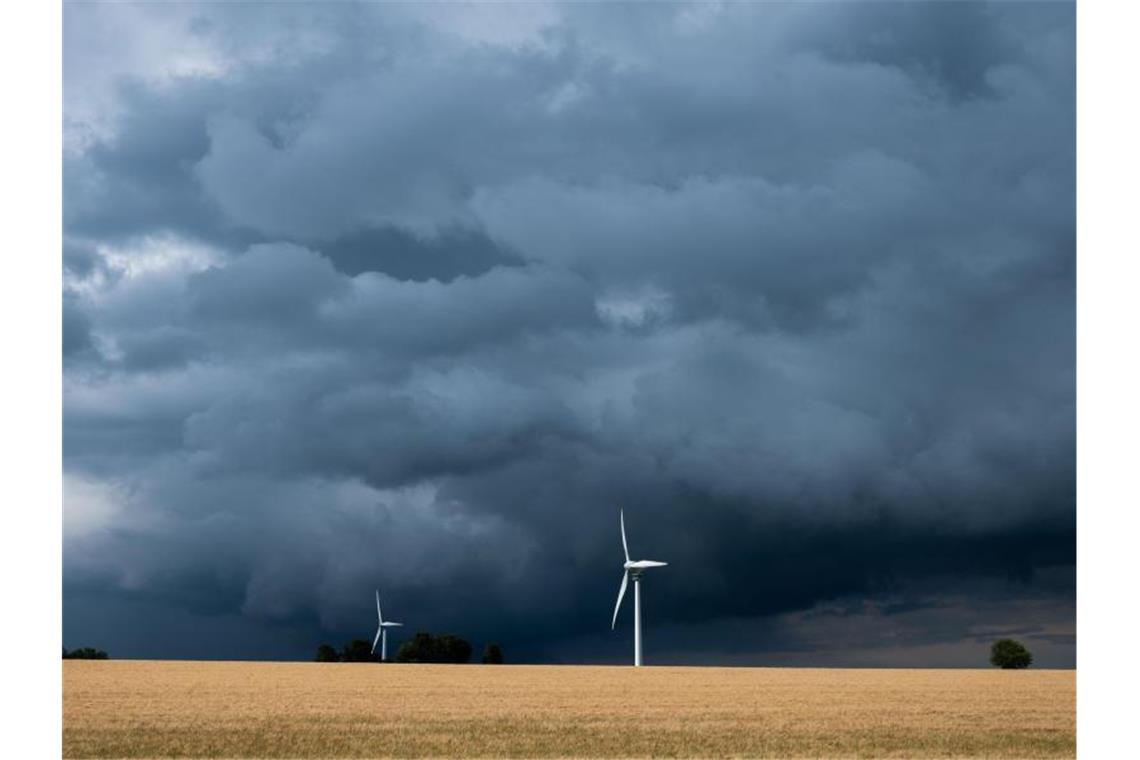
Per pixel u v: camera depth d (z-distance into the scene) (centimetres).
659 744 4322
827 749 4197
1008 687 7650
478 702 6238
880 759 3972
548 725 4959
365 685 7838
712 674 9881
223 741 4403
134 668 9856
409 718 5256
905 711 5653
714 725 4969
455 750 4181
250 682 8069
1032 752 4153
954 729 4800
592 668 11012
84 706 5816
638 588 11875
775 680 8669
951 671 10431
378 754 4094
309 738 4494
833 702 6256
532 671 10356
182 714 5394
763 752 4128
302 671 9812
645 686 7875
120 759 3997
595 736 4556
